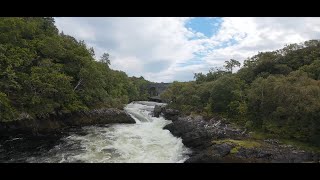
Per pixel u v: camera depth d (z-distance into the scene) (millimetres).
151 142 37344
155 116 64688
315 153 29484
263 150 29109
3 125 35844
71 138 37875
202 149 33094
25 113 38781
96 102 57969
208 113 51906
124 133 42469
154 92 153500
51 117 43875
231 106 46875
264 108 39312
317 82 37906
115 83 91812
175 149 34375
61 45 55125
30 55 43875
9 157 28391
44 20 70750
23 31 53375
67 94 46062
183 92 67812
